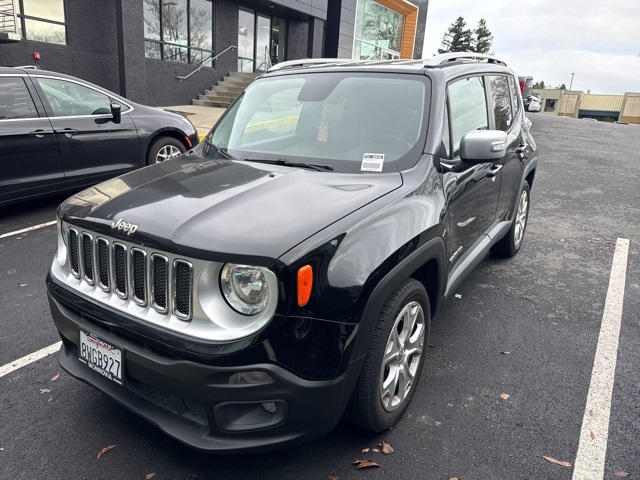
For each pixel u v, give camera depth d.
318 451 2.44
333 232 2.06
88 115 6.22
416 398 2.85
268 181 2.49
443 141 2.89
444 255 2.73
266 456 2.41
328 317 1.98
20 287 4.18
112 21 13.55
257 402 1.93
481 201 3.48
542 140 13.63
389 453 2.43
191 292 1.96
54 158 5.88
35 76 5.82
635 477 2.31
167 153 7.16
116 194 2.45
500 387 2.96
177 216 2.11
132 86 13.84
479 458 2.41
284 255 1.90
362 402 2.29
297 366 1.94
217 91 16.47
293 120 3.15
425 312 2.68
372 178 2.62
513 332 3.60
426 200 2.57
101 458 2.39
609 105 78.19
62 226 2.50
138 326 2.05
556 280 4.53
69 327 2.38
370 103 3.05
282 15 19.06
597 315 3.88
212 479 2.28
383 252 2.17
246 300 1.93
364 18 22.33
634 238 5.75
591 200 7.43
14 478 2.27
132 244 2.10
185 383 1.94
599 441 2.53
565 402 2.83
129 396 2.24
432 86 3.02
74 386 2.93
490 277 4.57
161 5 14.79
